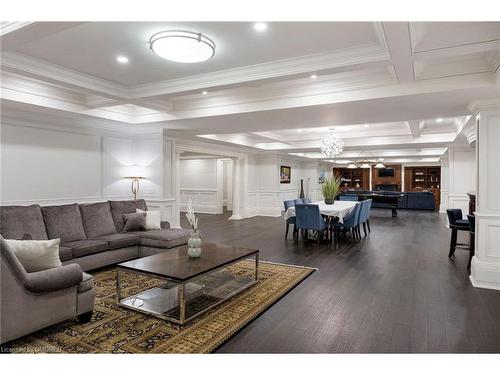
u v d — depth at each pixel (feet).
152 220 17.46
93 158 18.66
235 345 8.15
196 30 8.65
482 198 12.92
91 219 15.71
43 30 7.47
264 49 9.90
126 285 12.55
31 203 15.62
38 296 8.16
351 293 11.87
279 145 31.24
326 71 10.43
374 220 33.19
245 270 14.67
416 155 38.14
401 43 8.33
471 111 14.03
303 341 8.36
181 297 9.17
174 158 21.98
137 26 8.50
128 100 14.32
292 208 22.39
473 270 13.28
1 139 14.49
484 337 8.60
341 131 25.93
